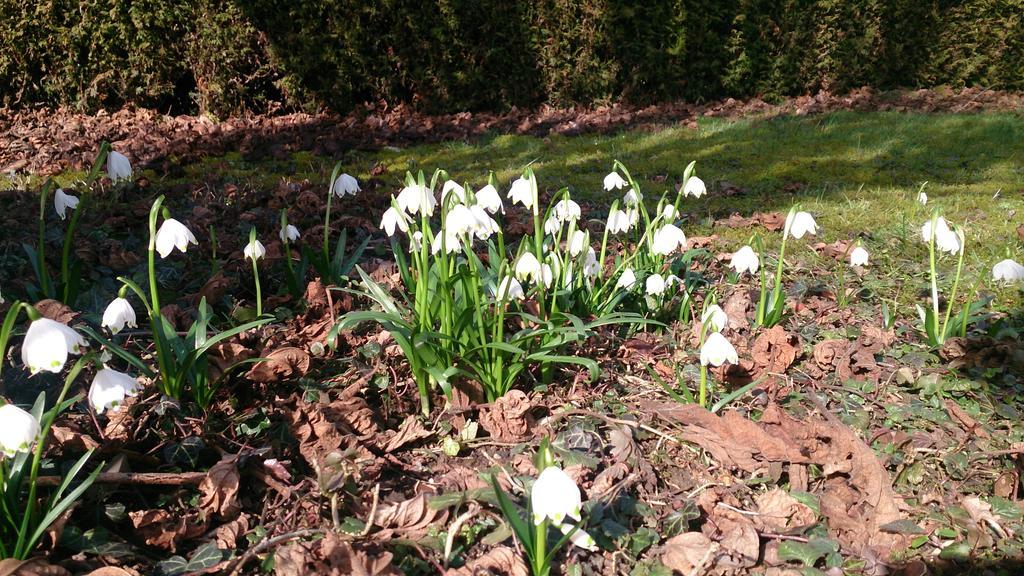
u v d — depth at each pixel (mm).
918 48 2008
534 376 569
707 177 1236
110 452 425
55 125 1399
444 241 493
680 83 1863
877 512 441
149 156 1198
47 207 856
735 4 1841
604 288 658
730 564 397
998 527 439
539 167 1263
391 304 554
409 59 1672
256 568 380
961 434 526
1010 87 2049
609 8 1742
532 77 1766
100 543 368
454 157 1342
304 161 1262
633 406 549
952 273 837
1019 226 985
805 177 1246
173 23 1479
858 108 1838
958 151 1419
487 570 375
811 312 721
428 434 489
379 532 396
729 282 770
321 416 468
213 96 1542
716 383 582
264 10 1529
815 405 556
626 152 1394
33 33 1421
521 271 527
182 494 416
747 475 480
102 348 537
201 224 846
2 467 343
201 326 496
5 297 607
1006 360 604
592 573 392
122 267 703
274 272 721
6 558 340
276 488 428
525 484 445
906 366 609
